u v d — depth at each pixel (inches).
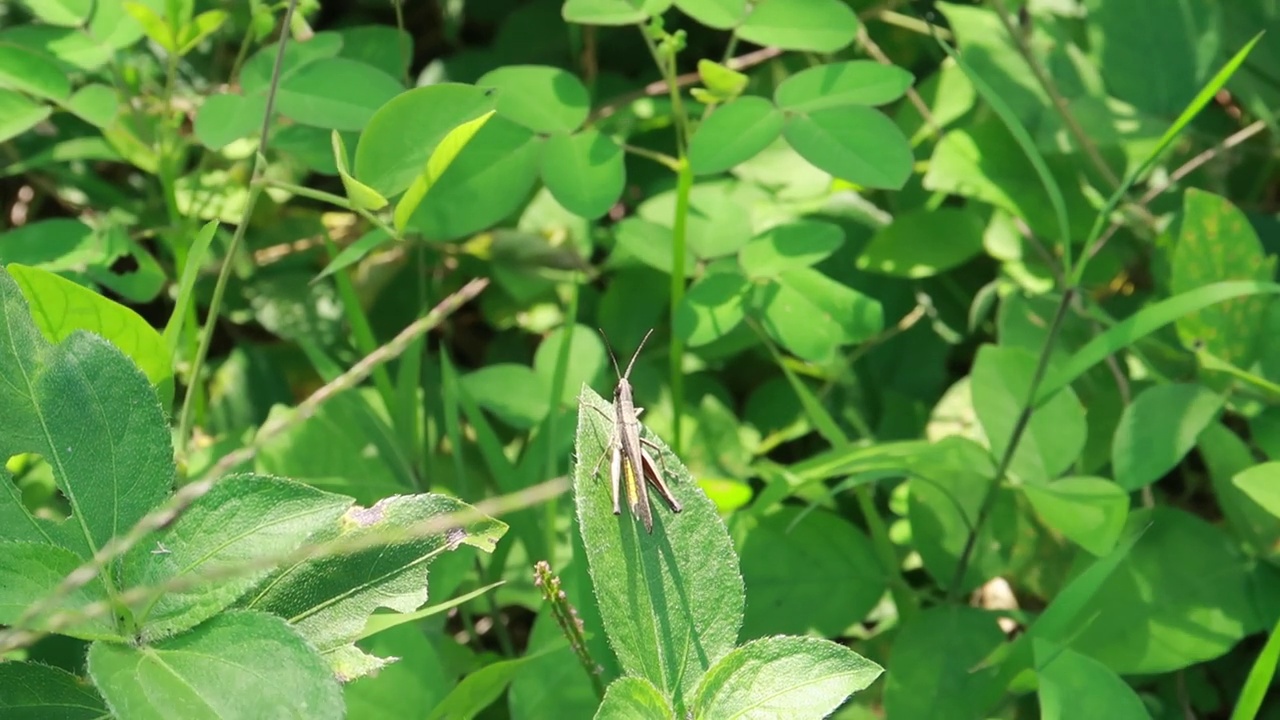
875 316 13.4
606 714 7.3
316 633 7.3
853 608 13.0
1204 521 12.9
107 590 7.0
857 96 12.7
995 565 13.5
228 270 11.0
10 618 6.6
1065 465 12.8
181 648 6.7
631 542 8.2
